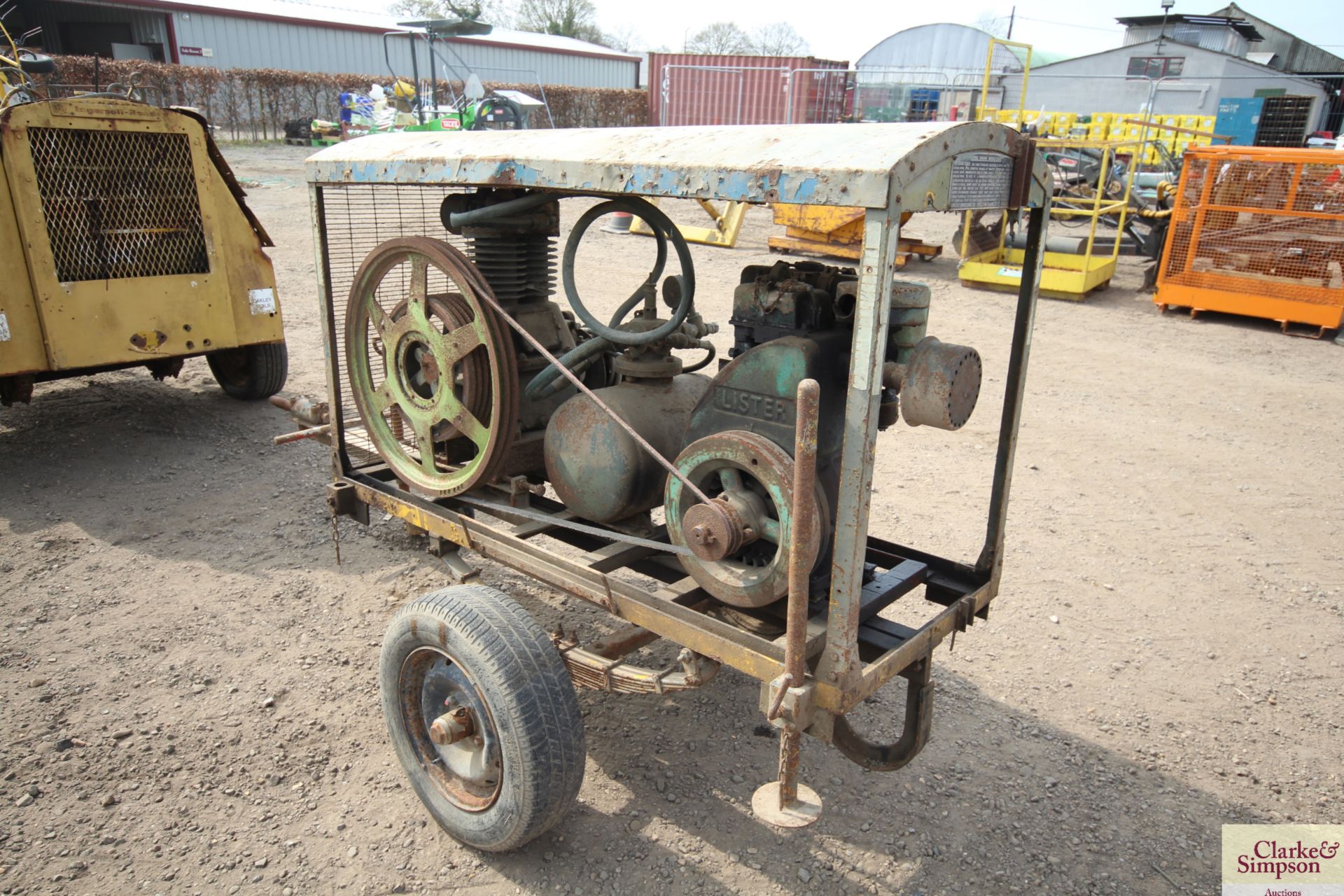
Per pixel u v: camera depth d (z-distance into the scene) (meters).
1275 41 37.31
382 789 2.92
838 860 2.68
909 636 2.57
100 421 6.07
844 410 2.54
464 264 2.84
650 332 2.77
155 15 26.59
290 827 2.74
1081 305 10.70
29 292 4.85
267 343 6.02
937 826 2.83
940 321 9.66
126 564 4.24
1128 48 25.66
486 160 2.70
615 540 2.68
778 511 2.28
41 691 3.29
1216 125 22.09
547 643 2.49
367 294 3.37
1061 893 2.60
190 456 5.56
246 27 27.47
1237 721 3.41
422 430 3.29
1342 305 9.12
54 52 27.94
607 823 2.79
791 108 20.28
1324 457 6.13
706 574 2.44
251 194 14.66
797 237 12.16
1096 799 2.99
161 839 2.67
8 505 4.78
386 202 4.43
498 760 2.50
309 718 3.23
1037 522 5.04
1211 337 9.38
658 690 2.47
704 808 2.86
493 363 2.88
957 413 2.34
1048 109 25.94
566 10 54.28
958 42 25.61
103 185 5.05
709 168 2.13
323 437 3.91
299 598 4.00
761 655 2.23
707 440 2.37
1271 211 9.38
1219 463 5.98
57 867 2.55
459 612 2.51
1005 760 3.16
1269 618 4.13
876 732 3.28
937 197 1.95
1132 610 4.16
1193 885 2.65
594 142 2.57
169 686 3.36
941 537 4.77
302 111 26.05
